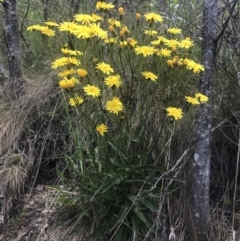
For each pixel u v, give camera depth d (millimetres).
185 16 1166
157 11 1242
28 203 1064
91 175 942
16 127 1170
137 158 905
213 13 843
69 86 800
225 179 1011
